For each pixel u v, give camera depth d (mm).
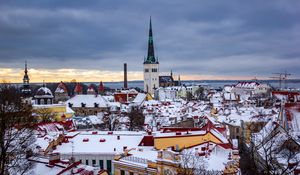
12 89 153625
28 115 110750
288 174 77812
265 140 102875
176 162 76688
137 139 110562
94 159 103875
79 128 186875
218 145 91875
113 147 106875
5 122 90438
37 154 88438
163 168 79312
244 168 104062
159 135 103000
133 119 196125
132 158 90688
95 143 109375
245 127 156125
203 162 79062
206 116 186250
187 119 186875
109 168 103312
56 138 111312
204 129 113000
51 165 78562
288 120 112562
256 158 104875
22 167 80125
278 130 108562
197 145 96125
